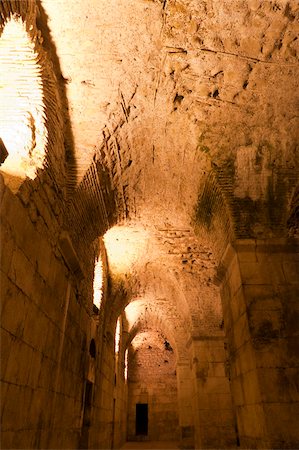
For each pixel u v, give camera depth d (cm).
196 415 848
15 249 263
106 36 339
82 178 419
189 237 745
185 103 414
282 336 378
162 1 313
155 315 1276
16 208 267
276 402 345
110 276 877
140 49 353
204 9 321
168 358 1723
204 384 842
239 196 454
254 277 416
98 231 561
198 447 823
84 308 545
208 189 480
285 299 401
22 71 303
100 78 373
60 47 344
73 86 377
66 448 415
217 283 548
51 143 342
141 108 413
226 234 475
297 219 452
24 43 290
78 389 491
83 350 536
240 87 396
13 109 304
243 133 438
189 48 355
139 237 753
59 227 388
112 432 969
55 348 371
